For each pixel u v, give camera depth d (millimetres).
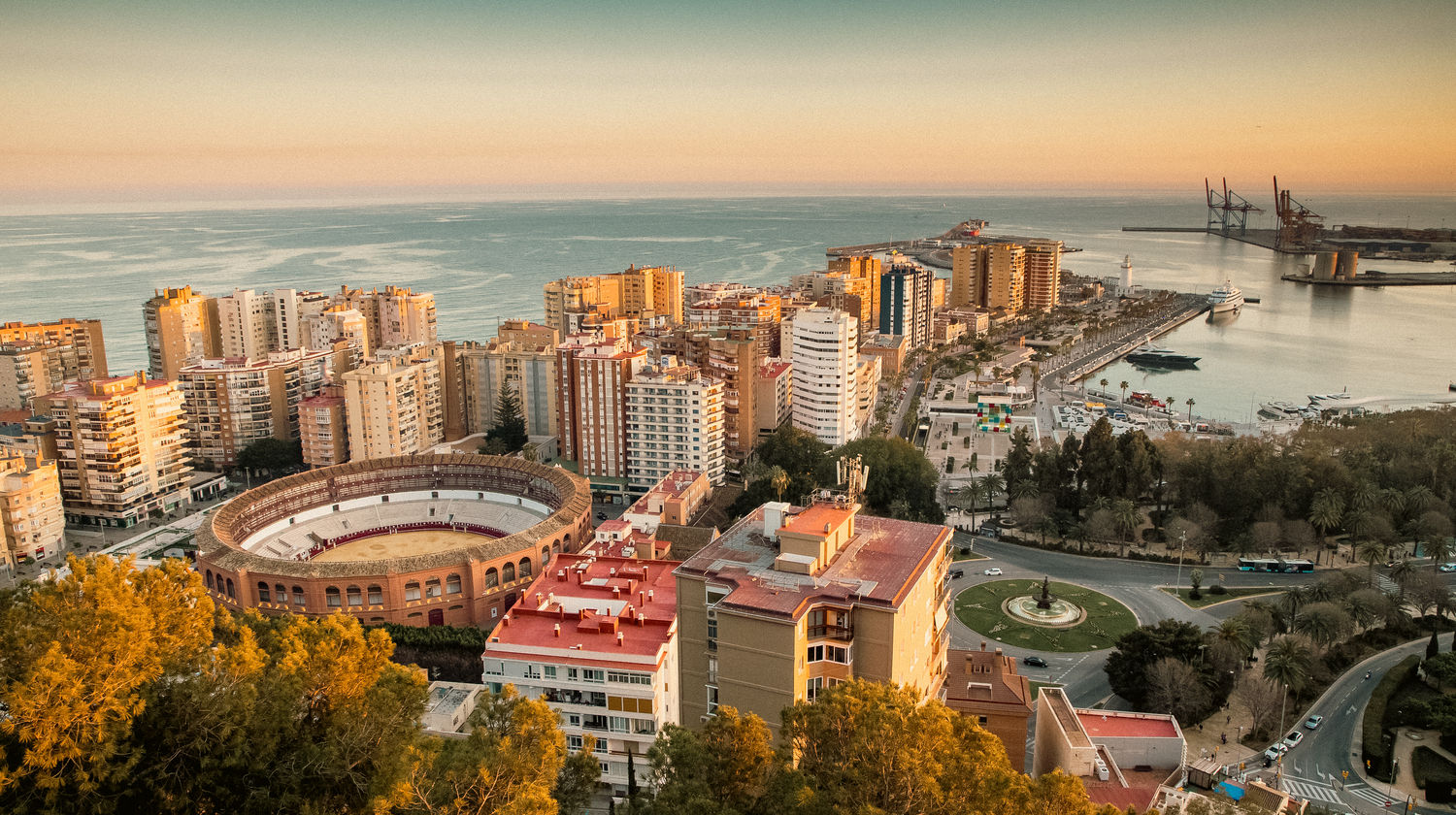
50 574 76188
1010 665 145375
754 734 81438
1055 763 129500
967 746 76875
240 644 81500
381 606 198625
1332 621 177750
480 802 72062
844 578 103375
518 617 151500
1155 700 163500
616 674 137250
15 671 68125
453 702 142375
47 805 63844
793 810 72438
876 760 72938
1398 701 169250
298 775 75562
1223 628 173625
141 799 70625
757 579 103188
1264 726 163375
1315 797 144875
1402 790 146250
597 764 88562
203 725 72250
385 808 68250
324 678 82188
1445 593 195625
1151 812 78375
